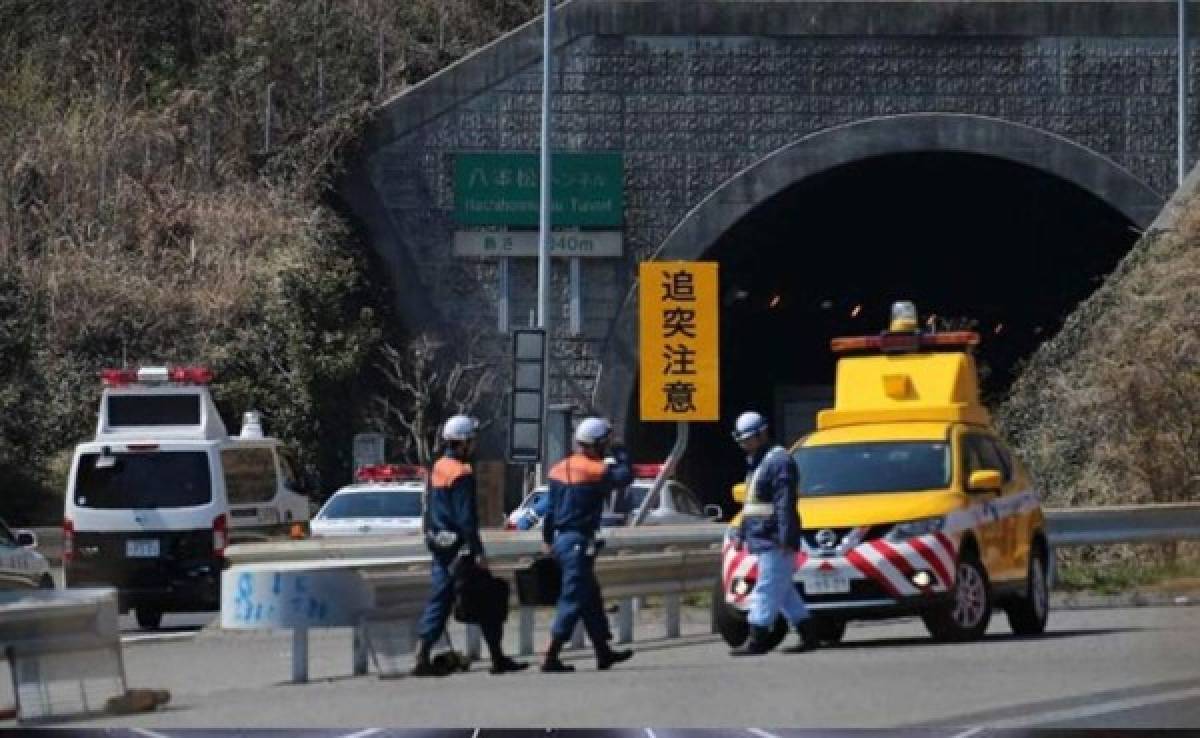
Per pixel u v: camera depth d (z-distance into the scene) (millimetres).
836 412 45625
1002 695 32594
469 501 38844
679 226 105250
